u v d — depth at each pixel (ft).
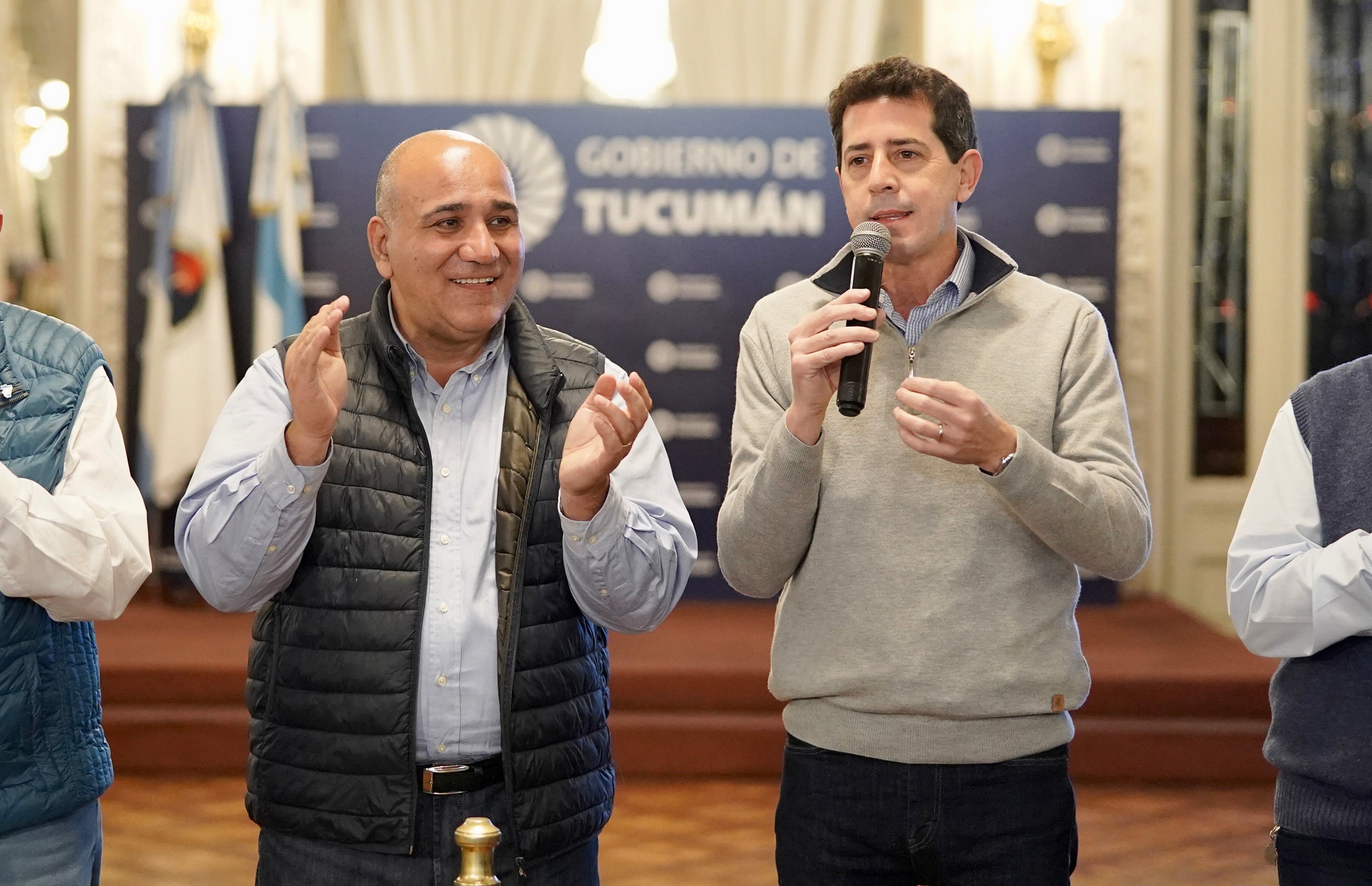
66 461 6.15
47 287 21.17
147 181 19.42
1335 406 6.13
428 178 6.25
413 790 6.14
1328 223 20.72
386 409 6.46
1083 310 6.62
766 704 15.40
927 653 6.24
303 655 6.26
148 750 14.98
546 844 6.28
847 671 6.33
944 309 6.66
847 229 19.52
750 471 6.48
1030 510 5.91
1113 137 19.20
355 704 6.16
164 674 15.28
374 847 6.14
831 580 6.42
